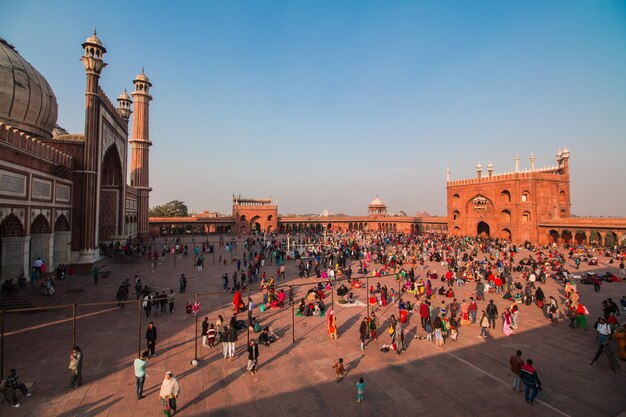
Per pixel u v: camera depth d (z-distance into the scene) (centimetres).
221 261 2544
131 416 657
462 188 4441
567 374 834
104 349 954
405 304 1339
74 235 2041
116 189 2823
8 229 1516
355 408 690
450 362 897
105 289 1596
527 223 3725
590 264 2358
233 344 903
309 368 859
